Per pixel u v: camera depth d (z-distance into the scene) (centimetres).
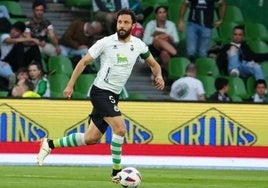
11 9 5997
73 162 4544
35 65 5472
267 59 6194
